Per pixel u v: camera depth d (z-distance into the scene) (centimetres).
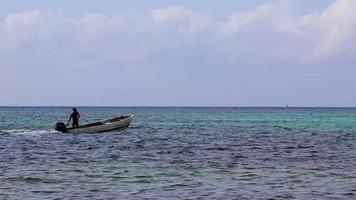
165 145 4284
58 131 5497
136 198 1920
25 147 3991
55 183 2233
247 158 3269
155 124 8756
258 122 10119
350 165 2906
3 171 2581
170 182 2281
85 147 4028
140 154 3506
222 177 2433
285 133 6191
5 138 4912
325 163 3002
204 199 1909
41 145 4178
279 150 3859
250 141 4816
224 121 10594
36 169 2672
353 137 5441
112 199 1898
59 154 3475
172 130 6706
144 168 2739
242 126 8169
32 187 2131
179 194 2005
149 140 4838
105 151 3709
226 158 3262
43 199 1889
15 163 2938
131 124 8669
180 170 2664
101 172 2575
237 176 2464
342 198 1933
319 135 5800
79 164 2914
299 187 2166
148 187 2155
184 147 4097
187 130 6756
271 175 2500
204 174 2525
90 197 1933
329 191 2072
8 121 9400
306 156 3416
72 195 1969
